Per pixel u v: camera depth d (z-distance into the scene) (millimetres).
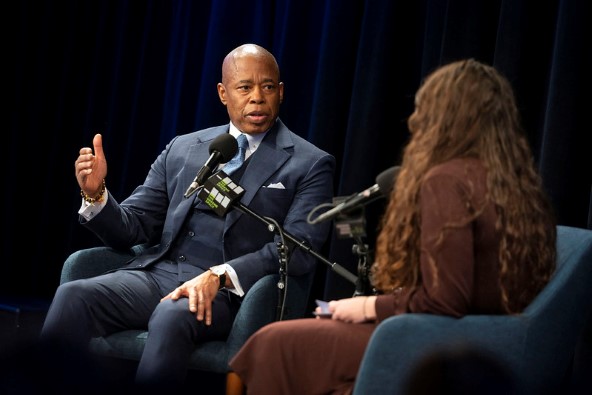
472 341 4129
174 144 6789
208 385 6805
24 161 9797
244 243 6199
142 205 6621
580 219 6238
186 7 8867
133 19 9211
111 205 6285
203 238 6297
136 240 6512
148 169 9094
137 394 3811
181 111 8805
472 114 4352
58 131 9555
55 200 9570
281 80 8055
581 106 6164
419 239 4355
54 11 9688
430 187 4211
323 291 7828
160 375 5449
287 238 5551
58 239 9555
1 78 9852
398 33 7488
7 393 3449
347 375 4375
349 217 4691
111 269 6430
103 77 9367
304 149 6453
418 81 7453
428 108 4461
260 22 8375
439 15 7102
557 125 6133
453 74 4453
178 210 6395
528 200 4336
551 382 4480
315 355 4426
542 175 6160
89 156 6152
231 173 6434
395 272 4441
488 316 4184
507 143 4363
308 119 8039
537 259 4344
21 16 9766
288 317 5883
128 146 9047
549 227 4426
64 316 5824
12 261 9797
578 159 6172
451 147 4340
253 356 4516
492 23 6906
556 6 6625
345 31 7648
